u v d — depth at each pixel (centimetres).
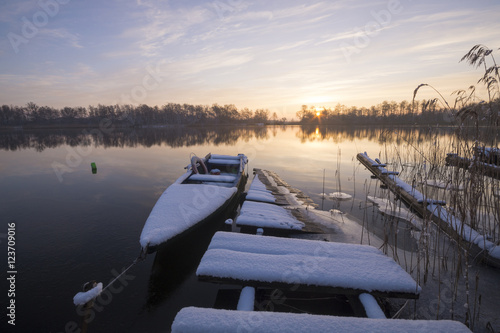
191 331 206
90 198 827
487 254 383
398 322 216
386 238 371
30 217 657
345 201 742
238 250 334
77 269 425
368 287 271
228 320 213
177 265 434
